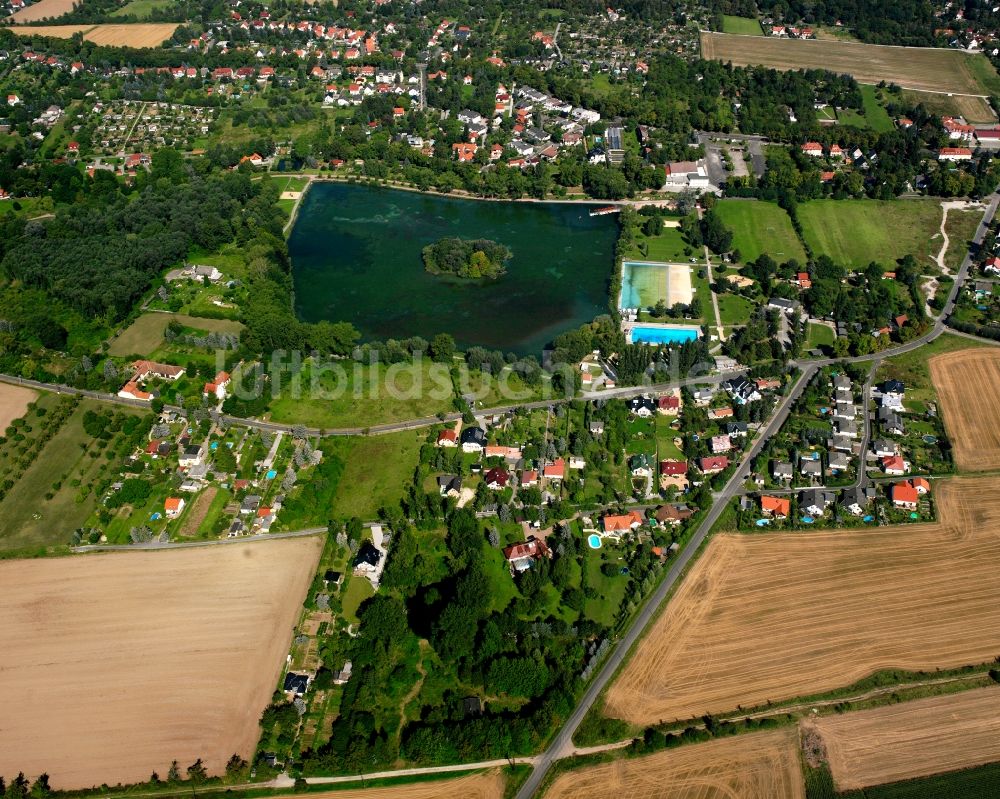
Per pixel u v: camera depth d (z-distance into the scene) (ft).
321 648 561.84
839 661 545.85
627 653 554.87
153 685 544.21
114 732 517.96
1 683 549.54
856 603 585.63
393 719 519.60
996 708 517.55
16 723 525.34
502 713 521.24
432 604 583.17
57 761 503.61
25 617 593.83
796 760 490.90
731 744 500.74
